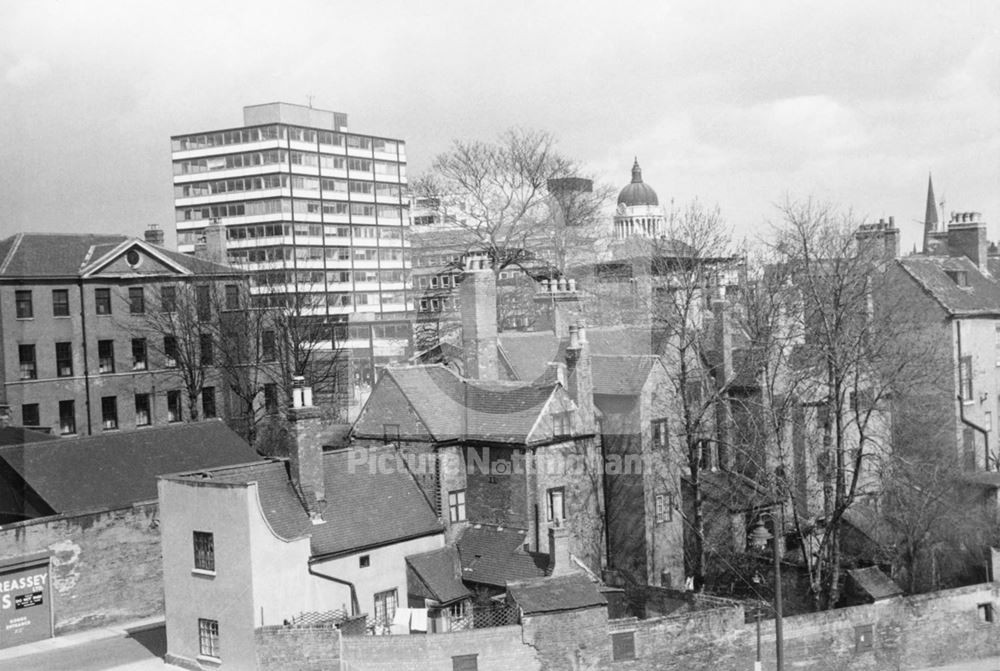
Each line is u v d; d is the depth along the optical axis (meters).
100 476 46.22
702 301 51.84
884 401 51.12
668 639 37.16
